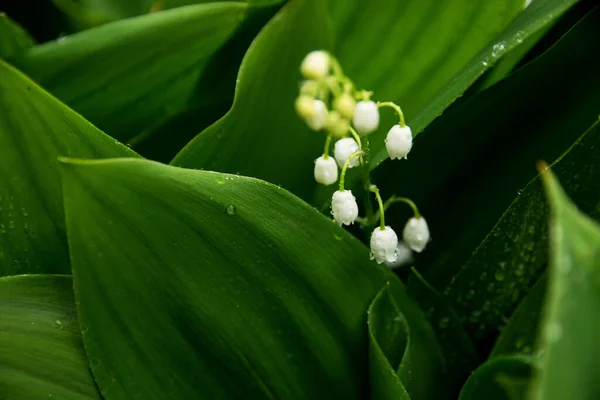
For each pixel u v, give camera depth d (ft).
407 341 1.37
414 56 1.52
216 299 1.34
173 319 1.34
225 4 1.47
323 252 1.35
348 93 1.40
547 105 1.49
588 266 1.13
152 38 1.47
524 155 1.49
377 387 1.35
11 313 1.36
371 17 1.50
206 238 1.31
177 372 1.36
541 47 1.51
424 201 1.53
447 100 1.42
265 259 1.34
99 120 1.53
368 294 1.38
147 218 1.30
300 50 1.48
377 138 1.51
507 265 1.44
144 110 1.54
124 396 1.35
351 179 1.50
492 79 1.52
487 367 1.30
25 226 1.42
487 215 1.51
